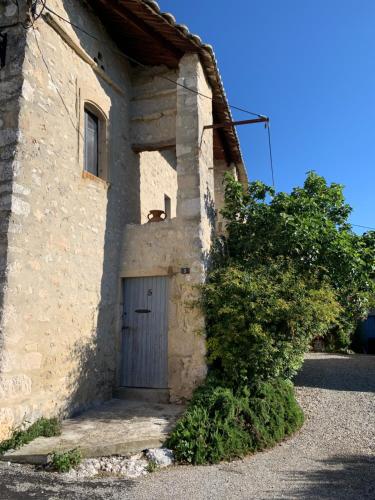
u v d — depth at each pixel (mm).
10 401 4477
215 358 6102
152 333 6828
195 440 4477
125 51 7703
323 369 10148
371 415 6199
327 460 4477
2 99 5000
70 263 5754
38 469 4004
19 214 4801
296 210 7309
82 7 6395
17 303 4684
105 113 6992
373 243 8109
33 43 5191
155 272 6801
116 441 4445
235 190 7742
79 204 6043
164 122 7785
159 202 9578
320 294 6078
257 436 4855
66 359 5543
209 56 7254
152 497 3461
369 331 18000
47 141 5375
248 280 6086
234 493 3572
